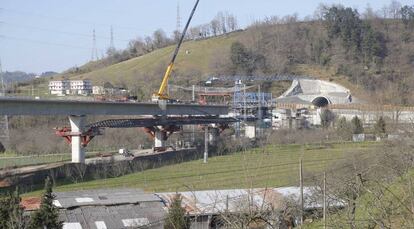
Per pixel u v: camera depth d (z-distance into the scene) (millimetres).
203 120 102188
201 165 75812
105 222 37125
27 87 151250
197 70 181000
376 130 98688
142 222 36750
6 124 95375
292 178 56469
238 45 182125
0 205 32188
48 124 103312
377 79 164250
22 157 87188
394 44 188750
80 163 72750
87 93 139000
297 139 100688
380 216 15695
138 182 62812
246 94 124188
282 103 143750
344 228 17359
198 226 34562
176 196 35406
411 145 29969
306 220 26422
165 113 92500
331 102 152000
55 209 34344
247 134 111000
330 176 35719
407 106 118562
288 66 181750
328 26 195125
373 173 25906
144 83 165750
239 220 19125
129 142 103688
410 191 15680
